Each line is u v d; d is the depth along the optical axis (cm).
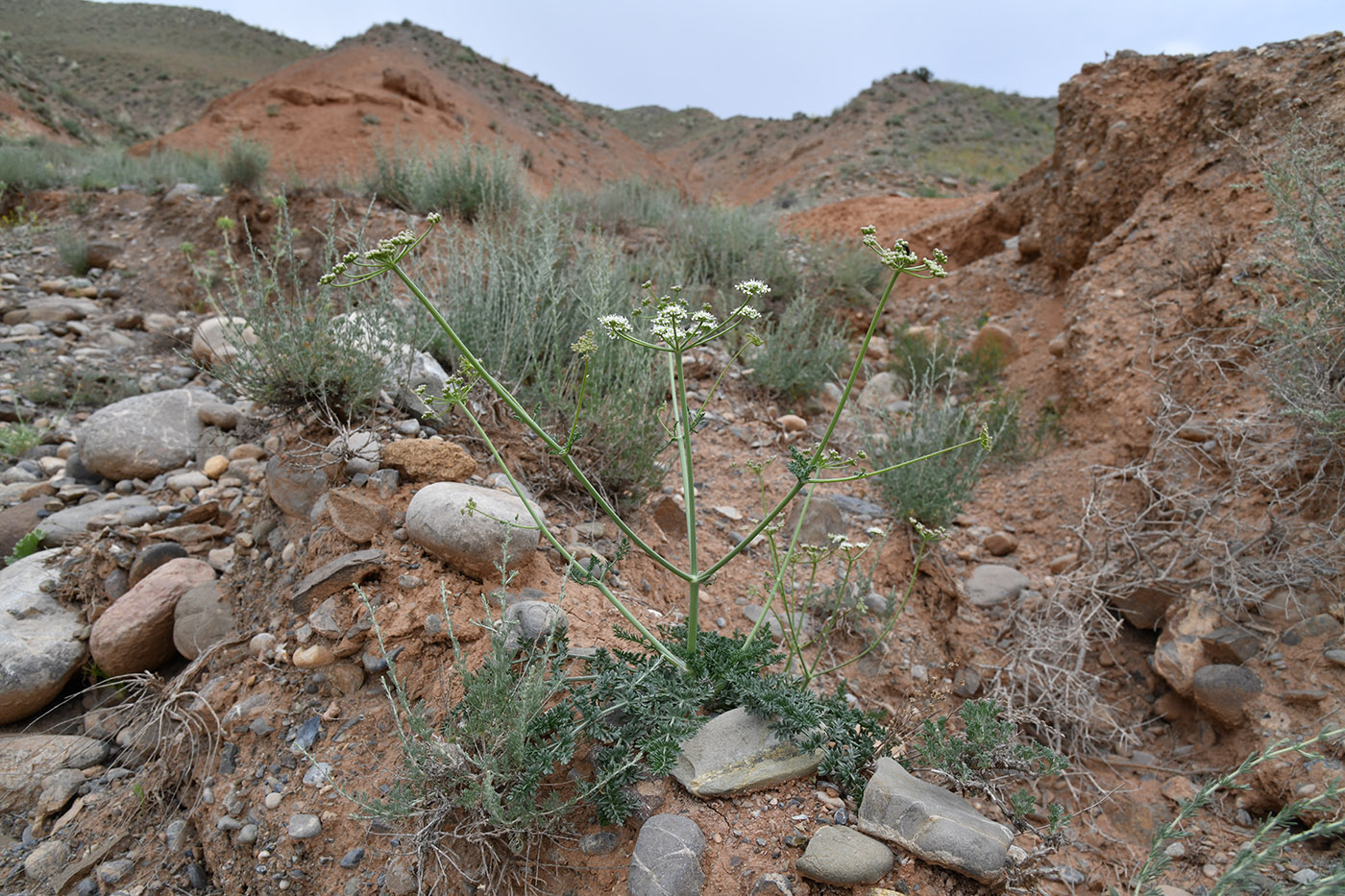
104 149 1560
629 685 234
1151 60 745
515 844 221
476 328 445
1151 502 446
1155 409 514
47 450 459
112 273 725
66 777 285
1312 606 350
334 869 237
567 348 472
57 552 354
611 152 3456
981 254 995
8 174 953
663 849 212
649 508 405
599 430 384
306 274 648
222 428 425
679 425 283
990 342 735
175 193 825
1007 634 416
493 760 222
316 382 355
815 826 227
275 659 293
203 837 257
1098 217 752
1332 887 172
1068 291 712
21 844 268
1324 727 313
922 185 2262
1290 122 585
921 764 280
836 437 571
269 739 272
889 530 441
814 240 950
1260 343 468
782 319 631
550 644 239
